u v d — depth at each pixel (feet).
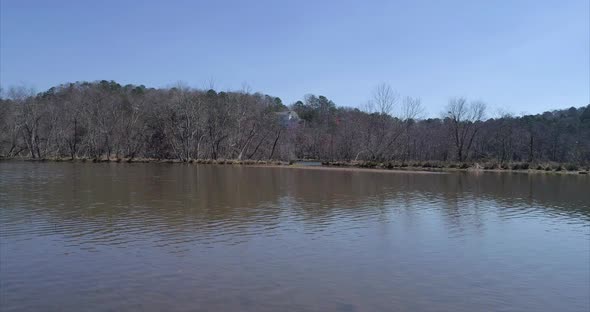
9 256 47.96
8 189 104.58
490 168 230.89
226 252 50.70
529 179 169.48
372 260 48.75
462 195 109.19
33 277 41.34
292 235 59.72
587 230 66.33
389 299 37.50
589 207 90.38
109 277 41.55
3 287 38.73
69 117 280.72
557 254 52.60
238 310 34.45
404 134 284.82
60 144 283.38
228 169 204.54
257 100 296.10
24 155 282.15
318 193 107.04
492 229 66.44
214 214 74.02
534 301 37.86
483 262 48.85
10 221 65.77
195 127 276.21
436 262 48.52
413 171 213.66
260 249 52.24
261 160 269.23
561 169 221.25
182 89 298.35
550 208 88.63
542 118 366.63
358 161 258.98
